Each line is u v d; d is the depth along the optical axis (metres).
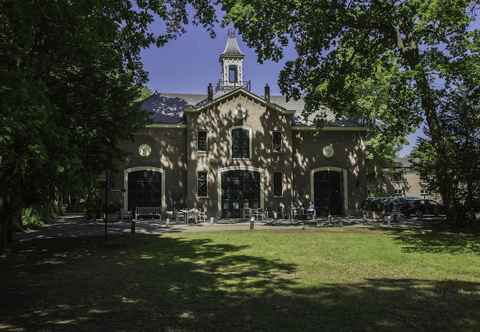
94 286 8.93
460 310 6.68
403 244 15.45
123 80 14.16
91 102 13.29
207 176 30.12
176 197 30.55
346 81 23.11
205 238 17.91
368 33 22.55
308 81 23.56
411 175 52.84
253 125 30.98
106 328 5.98
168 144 30.98
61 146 7.86
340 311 6.67
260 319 6.30
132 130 14.70
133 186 30.20
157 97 34.47
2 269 11.22
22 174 9.57
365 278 9.45
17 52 9.22
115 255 13.52
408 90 20.05
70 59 11.58
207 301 7.48
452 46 20.95
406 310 6.70
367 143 38.75
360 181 33.03
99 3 10.05
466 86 19.59
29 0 8.68
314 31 21.23
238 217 30.25
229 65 36.69
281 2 21.61
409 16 19.17
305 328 5.85
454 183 20.20
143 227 23.64
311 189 32.41
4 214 13.09
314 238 17.52
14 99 6.62
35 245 16.09
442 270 10.44
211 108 30.61
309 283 8.93
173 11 18.59
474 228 20.55
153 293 8.20
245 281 9.23
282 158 31.19
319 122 26.06
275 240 16.95
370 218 30.44
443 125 20.17
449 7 18.34
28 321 6.40
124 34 14.05
